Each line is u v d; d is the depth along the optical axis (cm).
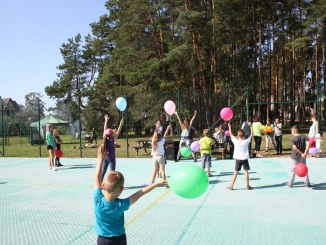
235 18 3123
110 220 282
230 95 1973
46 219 564
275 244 429
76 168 1198
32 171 1143
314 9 3603
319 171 985
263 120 3938
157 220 540
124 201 283
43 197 734
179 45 3061
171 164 1236
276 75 4056
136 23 3136
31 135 2956
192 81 3441
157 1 3027
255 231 480
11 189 829
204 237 459
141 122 2217
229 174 979
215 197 692
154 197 700
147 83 3241
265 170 1034
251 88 3212
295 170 725
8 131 3284
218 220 536
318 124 1339
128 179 936
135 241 448
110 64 3947
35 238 470
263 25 4069
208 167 939
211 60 2942
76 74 5172
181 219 544
